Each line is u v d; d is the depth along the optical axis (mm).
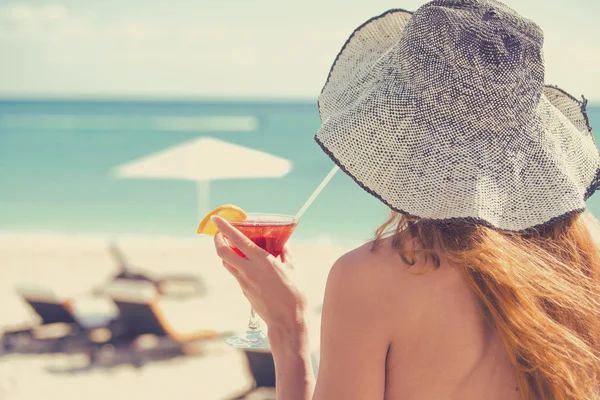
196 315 9656
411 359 1403
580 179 1521
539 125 1463
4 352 8055
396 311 1375
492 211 1365
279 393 1661
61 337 8523
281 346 1665
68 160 39438
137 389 6879
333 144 1441
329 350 1406
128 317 7996
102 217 23375
